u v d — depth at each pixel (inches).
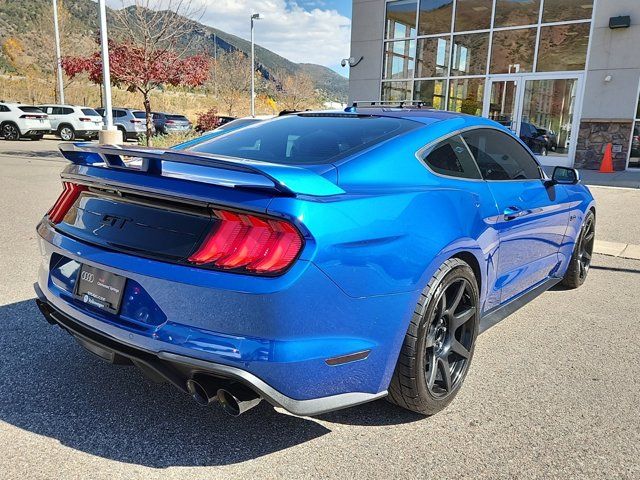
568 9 602.5
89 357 130.4
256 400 87.7
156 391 116.0
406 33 725.9
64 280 105.3
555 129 629.9
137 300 90.2
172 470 90.5
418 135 116.1
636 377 128.2
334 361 87.4
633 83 570.9
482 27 666.8
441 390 110.9
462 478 90.2
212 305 82.3
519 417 109.5
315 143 114.2
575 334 155.5
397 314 94.8
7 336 140.6
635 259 243.1
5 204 334.0
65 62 615.2
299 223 80.5
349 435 102.5
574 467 93.4
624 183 486.6
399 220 95.6
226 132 136.9
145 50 593.9
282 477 89.5
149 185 90.1
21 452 93.8
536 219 148.1
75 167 106.8
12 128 975.6
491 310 137.7
